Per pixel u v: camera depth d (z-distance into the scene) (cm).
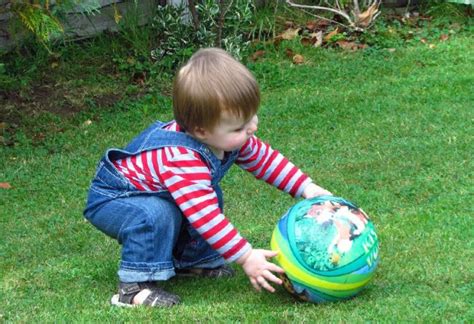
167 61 818
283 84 783
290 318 374
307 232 378
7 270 460
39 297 419
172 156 389
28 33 798
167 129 406
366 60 832
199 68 378
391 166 583
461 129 646
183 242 431
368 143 631
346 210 386
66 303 408
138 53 841
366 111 700
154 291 402
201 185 385
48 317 391
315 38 882
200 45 826
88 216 418
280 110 710
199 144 393
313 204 388
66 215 541
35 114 738
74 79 800
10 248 490
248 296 408
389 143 627
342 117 691
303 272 376
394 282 410
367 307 379
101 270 452
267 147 423
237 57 816
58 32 719
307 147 631
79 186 591
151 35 861
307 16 939
